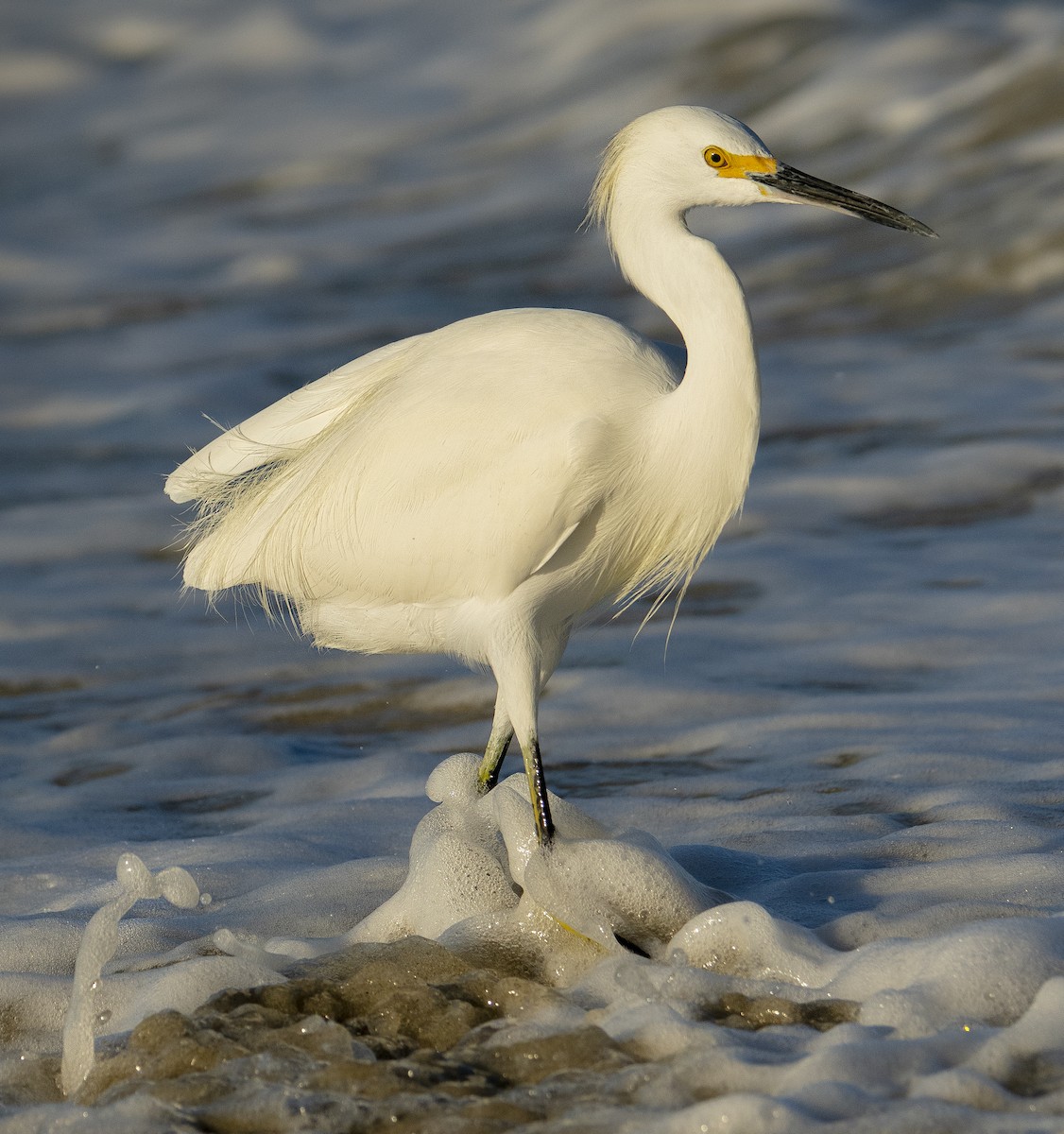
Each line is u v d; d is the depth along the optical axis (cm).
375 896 820
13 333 3325
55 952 763
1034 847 804
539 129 4516
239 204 4522
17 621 1591
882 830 870
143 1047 624
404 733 1220
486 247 3694
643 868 720
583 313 870
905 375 2355
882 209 832
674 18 4659
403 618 888
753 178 827
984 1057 548
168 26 6375
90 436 2461
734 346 804
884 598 1455
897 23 4084
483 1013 652
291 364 2862
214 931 784
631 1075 564
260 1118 557
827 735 1079
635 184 838
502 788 800
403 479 839
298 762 1162
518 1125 538
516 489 815
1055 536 1623
